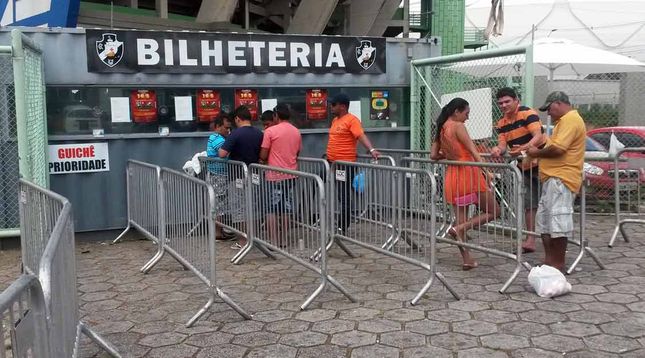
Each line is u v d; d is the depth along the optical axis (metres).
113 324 4.72
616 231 7.11
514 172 5.33
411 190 5.45
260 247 6.71
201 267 5.18
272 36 8.23
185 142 8.05
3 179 7.29
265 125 7.61
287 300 5.23
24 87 6.43
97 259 6.86
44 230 4.61
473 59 7.78
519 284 5.54
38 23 9.82
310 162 7.40
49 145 7.48
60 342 2.89
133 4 16.14
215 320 4.76
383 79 8.94
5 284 5.92
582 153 5.50
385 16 21.61
